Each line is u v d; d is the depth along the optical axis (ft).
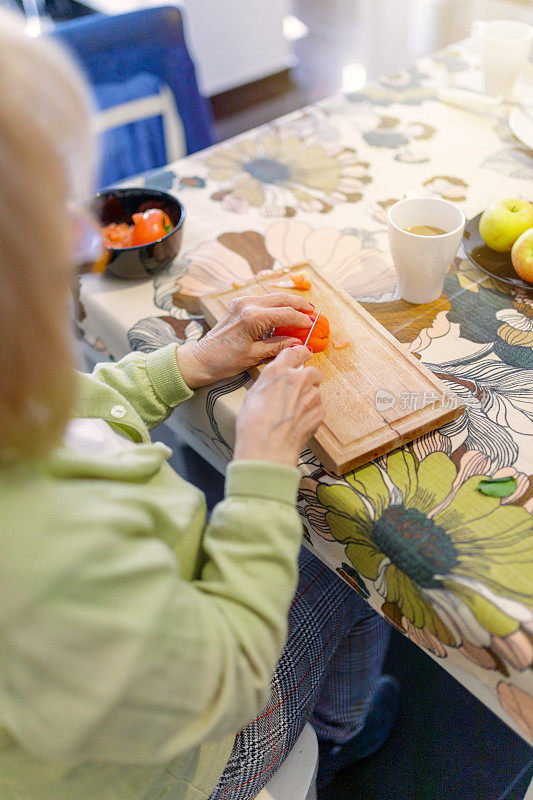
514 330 2.78
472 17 7.02
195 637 1.59
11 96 1.20
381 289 3.05
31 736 1.52
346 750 3.84
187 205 3.66
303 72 10.91
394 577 2.09
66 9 7.48
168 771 2.07
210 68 10.14
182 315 3.05
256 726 2.38
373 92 4.43
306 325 2.58
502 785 3.73
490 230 3.05
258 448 1.97
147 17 4.78
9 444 1.41
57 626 1.38
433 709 4.09
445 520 2.08
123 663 1.44
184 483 2.09
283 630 1.85
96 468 1.72
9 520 1.39
